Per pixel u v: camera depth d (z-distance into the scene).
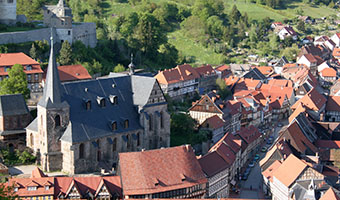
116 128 159.50
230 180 169.50
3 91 173.38
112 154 157.62
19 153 155.25
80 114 152.75
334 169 177.25
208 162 158.50
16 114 159.00
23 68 188.38
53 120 147.62
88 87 159.38
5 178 140.88
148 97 168.38
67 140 147.12
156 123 171.38
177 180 144.25
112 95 163.38
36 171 139.50
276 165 171.00
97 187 135.62
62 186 133.12
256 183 176.88
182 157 148.62
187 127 198.25
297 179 155.12
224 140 179.62
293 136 190.62
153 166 142.88
